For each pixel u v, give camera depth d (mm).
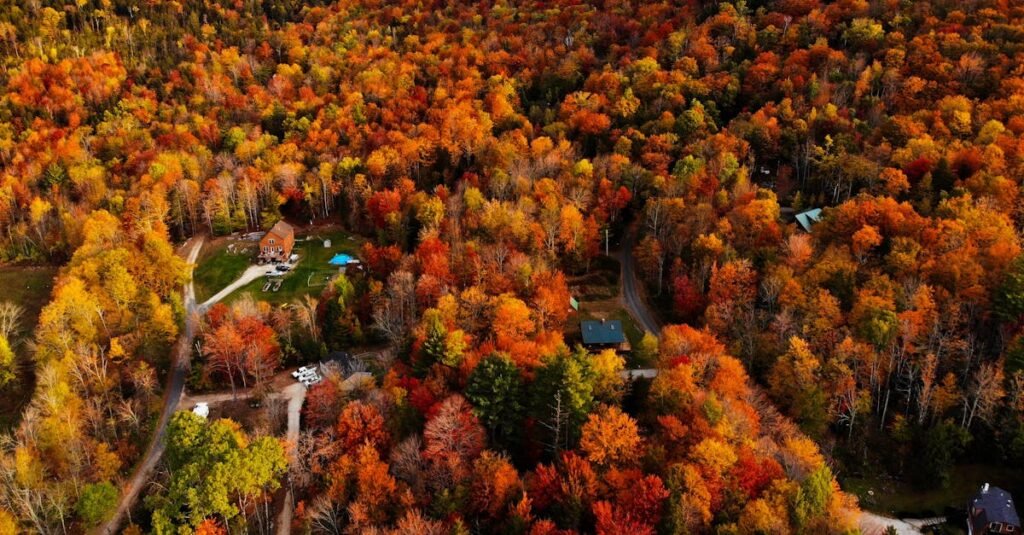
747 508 80625
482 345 113062
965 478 95625
